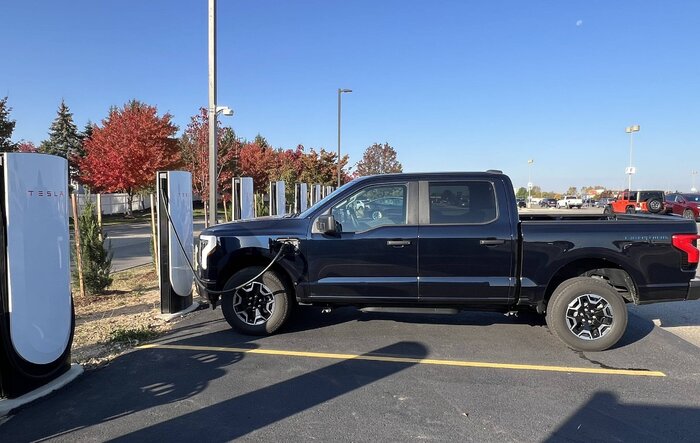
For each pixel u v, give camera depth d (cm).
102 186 3656
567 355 527
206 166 2488
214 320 677
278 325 590
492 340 579
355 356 524
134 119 3500
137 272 1120
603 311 534
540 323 648
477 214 551
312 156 4147
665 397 421
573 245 531
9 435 356
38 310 416
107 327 638
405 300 559
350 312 710
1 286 396
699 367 492
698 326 645
